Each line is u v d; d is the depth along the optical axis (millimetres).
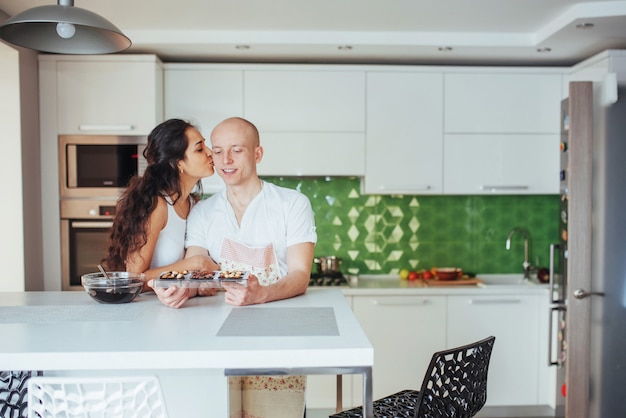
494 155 3688
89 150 3420
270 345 1362
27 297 1954
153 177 1981
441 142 3670
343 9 2949
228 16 3064
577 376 2809
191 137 2018
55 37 1980
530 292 3545
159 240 2025
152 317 1633
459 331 3521
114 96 3398
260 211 1978
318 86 3623
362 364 1348
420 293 3502
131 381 1327
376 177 3660
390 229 4074
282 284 1857
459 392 1728
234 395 1553
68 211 3428
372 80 3639
